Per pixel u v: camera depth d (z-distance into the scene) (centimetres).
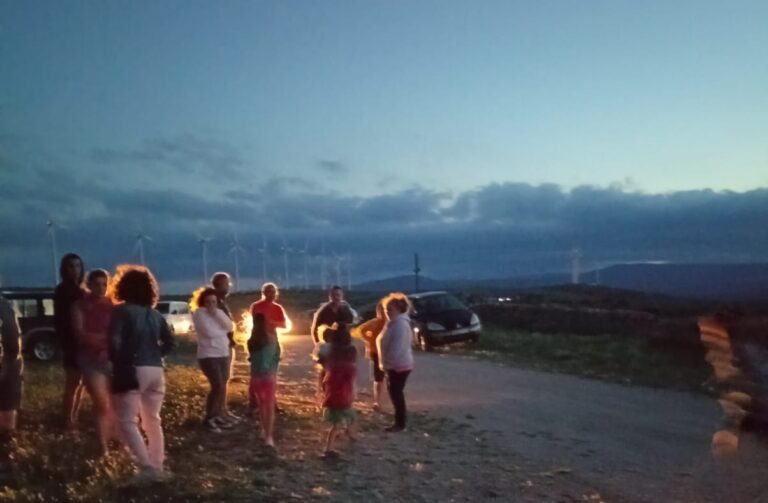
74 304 962
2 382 1038
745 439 917
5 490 806
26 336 2402
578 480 982
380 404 1474
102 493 816
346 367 1071
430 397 1659
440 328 2720
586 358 2292
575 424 1349
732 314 912
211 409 1177
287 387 1786
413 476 989
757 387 894
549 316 3356
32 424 1121
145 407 892
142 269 885
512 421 1378
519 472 1020
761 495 867
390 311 1272
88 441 1014
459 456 1103
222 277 1200
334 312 1383
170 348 899
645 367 2047
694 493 909
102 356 955
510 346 2711
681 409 1488
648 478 985
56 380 1611
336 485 932
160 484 862
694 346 2166
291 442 1139
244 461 1011
